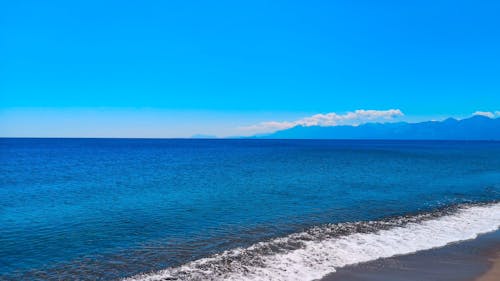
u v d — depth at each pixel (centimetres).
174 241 1781
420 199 2961
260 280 1288
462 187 3653
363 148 16275
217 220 2205
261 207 2588
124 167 5988
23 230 1980
